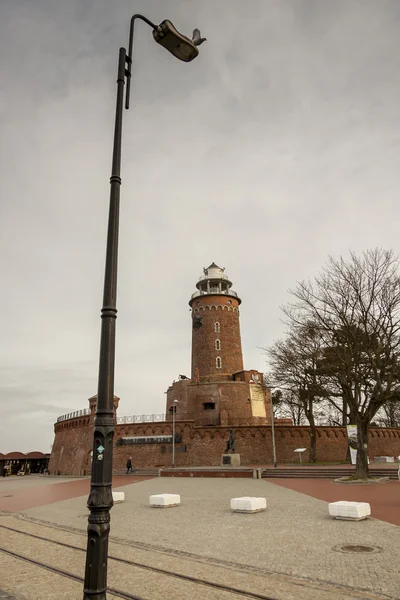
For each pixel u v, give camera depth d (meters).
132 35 7.99
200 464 46.12
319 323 29.83
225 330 60.47
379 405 26.75
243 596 7.07
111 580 8.19
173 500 18.97
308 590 7.25
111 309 6.21
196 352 60.44
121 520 15.69
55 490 30.22
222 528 13.22
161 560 9.59
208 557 9.72
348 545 10.25
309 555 9.47
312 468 33.66
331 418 50.91
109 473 5.61
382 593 6.99
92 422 51.56
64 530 14.12
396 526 12.29
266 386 40.53
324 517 14.27
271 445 47.19
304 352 31.56
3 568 9.40
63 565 9.51
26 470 79.12
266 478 32.75
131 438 48.56
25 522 16.25
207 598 7.02
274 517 14.75
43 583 8.24
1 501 24.55
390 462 43.88
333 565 8.61
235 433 46.97
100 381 5.89
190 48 7.93
